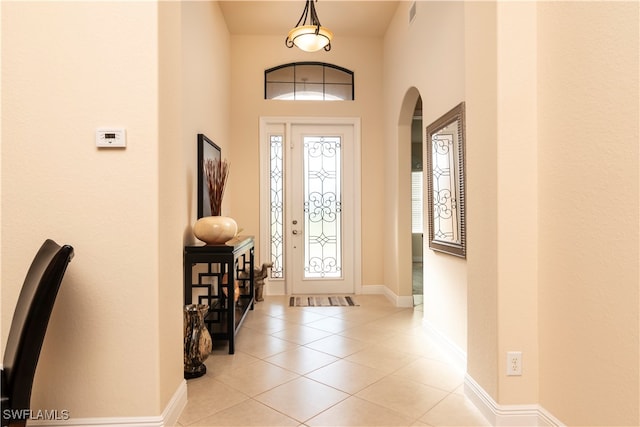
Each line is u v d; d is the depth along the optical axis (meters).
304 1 4.44
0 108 1.81
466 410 2.15
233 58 5.28
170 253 2.03
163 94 1.94
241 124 5.25
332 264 5.40
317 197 5.38
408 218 4.64
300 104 5.30
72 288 1.83
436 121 3.20
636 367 1.39
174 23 2.12
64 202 1.83
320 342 3.32
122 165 1.84
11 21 1.82
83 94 1.84
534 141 1.94
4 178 1.81
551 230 1.84
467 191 2.30
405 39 4.22
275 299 5.04
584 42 1.62
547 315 1.87
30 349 1.36
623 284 1.44
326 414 2.12
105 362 1.84
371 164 5.37
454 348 2.88
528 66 1.94
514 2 1.93
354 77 5.37
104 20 1.85
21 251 1.81
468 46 2.27
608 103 1.50
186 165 3.21
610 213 1.50
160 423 1.84
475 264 2.20
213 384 2.49
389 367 2.76
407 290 4.64
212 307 3.77
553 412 1.84
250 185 5.25
